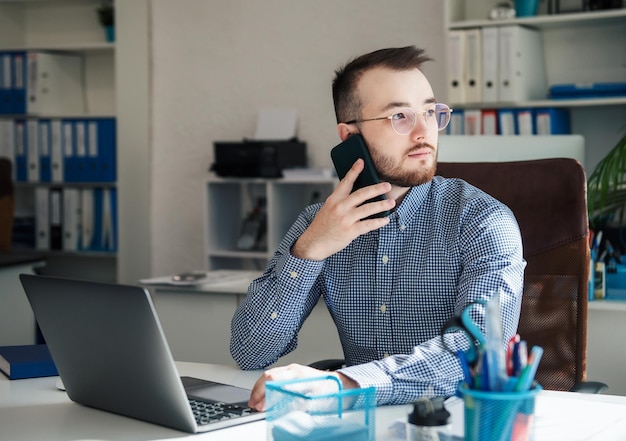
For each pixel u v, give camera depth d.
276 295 1.78
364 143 1.73
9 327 3.89
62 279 1.45
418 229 1.84
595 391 1.78
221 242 5.13
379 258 1.85
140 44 5.43
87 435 1.38
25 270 3.97
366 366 1.51
